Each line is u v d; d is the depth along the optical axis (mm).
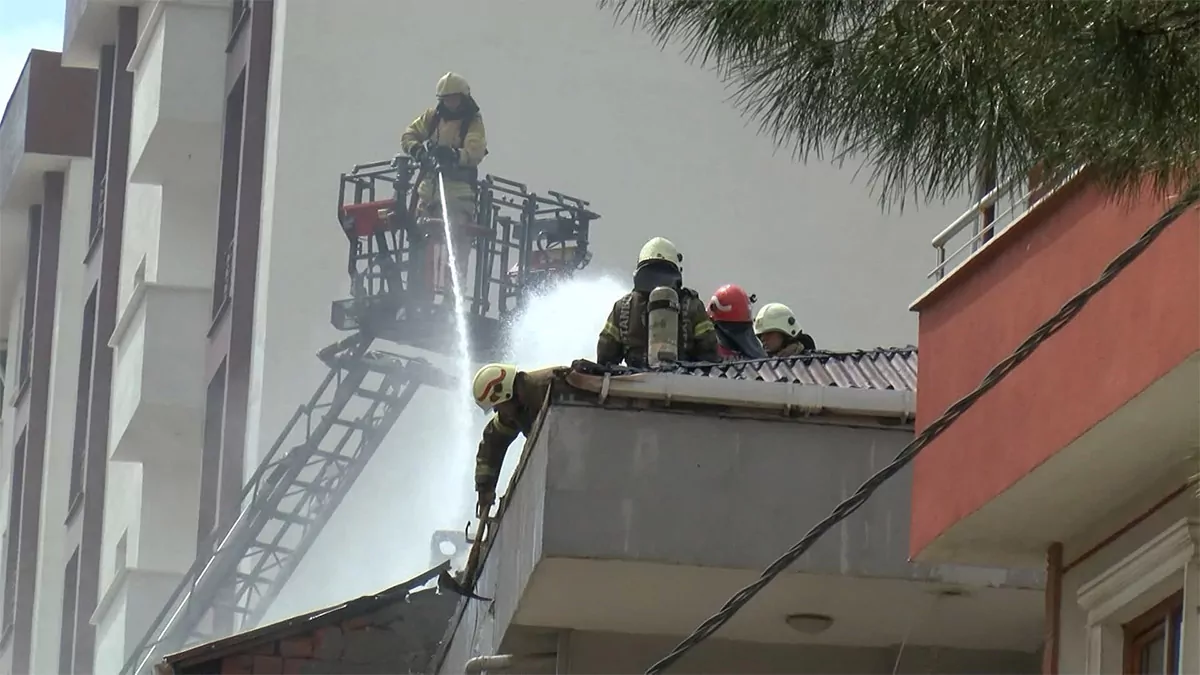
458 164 78125
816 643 39406
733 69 20016
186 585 86625
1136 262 25312
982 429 29031
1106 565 28766
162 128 99000
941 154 19438
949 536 30016
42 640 118562
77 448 117625
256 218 93562
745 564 35219
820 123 19625
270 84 94688
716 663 39469
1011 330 28469
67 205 125500
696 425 35812
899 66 19156
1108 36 18641
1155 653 27969
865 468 35844
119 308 111688
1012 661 38906
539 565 35438
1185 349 24062
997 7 18953
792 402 35844
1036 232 27969
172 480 100625
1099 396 25953
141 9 115625
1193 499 26750
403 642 54062
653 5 19953
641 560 35031
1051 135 19125
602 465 35406
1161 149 19031
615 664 39531
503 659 40000
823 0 19438
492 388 40438
